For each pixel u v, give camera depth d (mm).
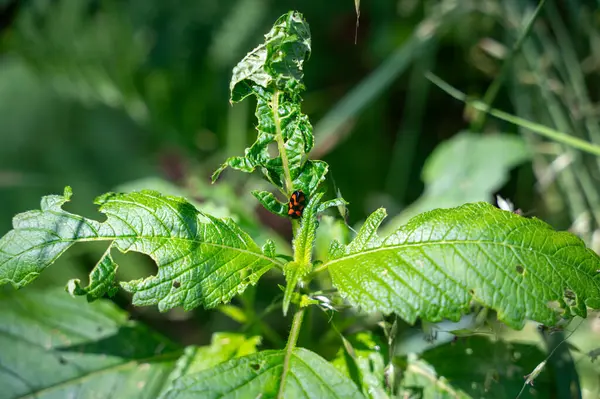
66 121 814
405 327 514
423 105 734
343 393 383
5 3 823
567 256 396
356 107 683
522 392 443
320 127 694
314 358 392
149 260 663
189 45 789
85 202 751
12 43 850
